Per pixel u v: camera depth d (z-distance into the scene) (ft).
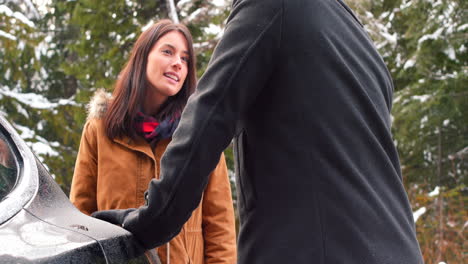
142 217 4.89
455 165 28.12
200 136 4.49
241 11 4.68
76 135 24.72
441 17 25.11
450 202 23.82
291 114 4.51
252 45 4.53
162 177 4.63
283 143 4.51
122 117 8.05
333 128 4.46
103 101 8.28
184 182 4.53
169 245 7.73
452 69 25.84
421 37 25.17
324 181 4.39
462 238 23.07
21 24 25.32
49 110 24.34
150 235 4.98
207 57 22.52
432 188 27.63
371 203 4.41
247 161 4.75
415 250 4.49
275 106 4.59
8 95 24.75
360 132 4.54
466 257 22.89
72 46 23.36
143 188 7.98
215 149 4.56
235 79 4.52
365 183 4.43
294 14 4.57
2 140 5.04
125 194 7.96
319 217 4.34
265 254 4.43
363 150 4.53
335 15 4.78
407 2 26.84
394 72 27.04
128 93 8.23
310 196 4.39
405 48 27.30
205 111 4.52
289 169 4.47
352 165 4.43
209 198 8.23
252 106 4.72
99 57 23.36
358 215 4.34
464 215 23.53
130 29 22.48
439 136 27.61
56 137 25.79
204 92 4.58
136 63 8.36
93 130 8.26
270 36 4.54
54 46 29.71
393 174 4.64
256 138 4.68
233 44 4.60
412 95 25.53
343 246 4.29
